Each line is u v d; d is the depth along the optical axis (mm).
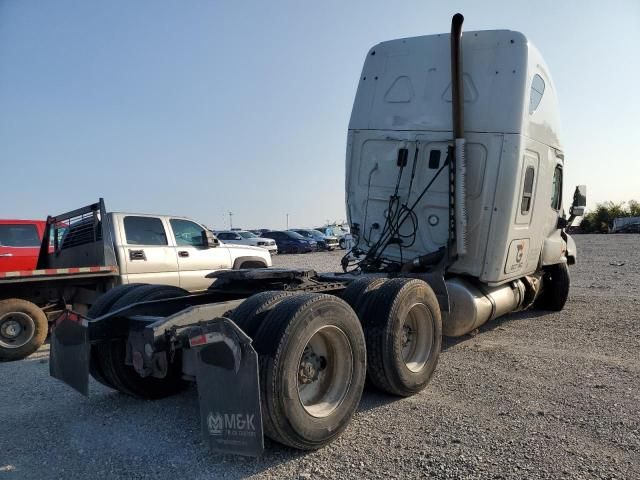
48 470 3559
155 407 4836
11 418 4613
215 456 3713
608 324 8242
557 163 8000
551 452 3658
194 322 3816
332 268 21078
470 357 6301
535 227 7504
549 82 7367
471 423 4211
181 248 9750
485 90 6473
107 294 5328
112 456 3758
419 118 6867
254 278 4977
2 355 7137
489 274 6551
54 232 9867
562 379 5367
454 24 6148
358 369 4105
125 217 9148
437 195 6758
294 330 3555
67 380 4383
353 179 7430
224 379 3371
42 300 8141
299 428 3545
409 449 3752
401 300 4691
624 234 56312
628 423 4160
